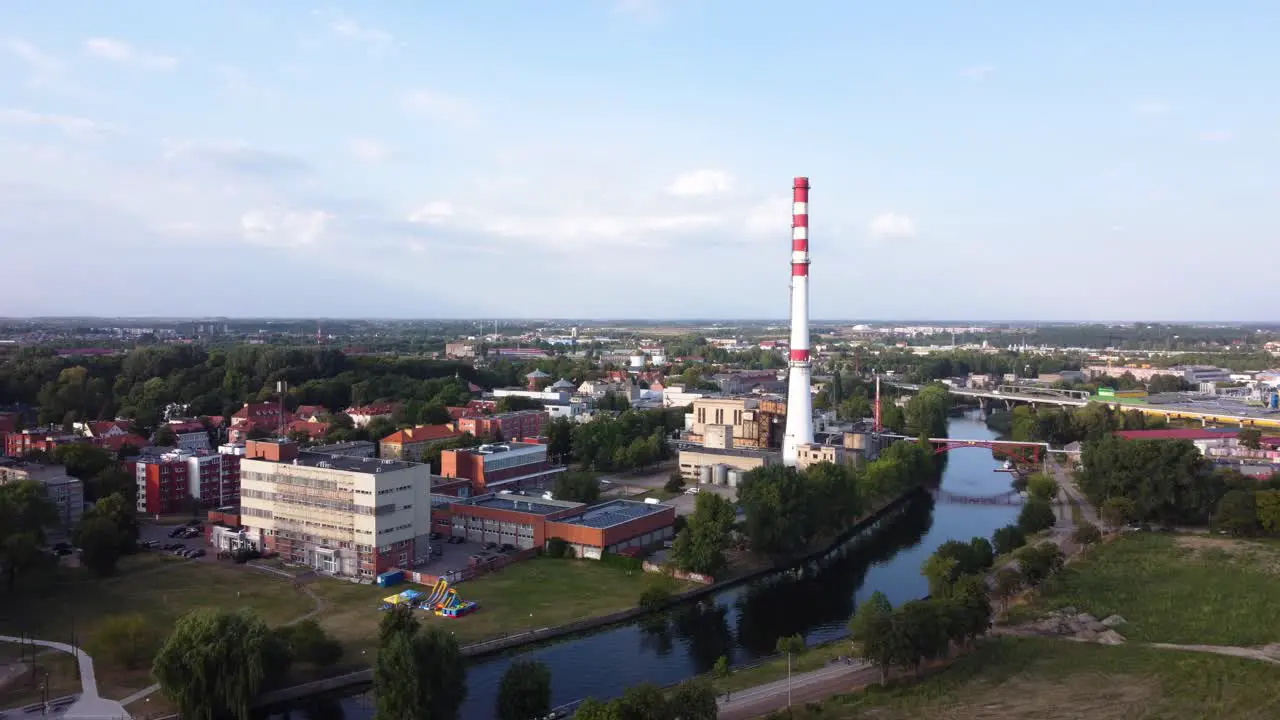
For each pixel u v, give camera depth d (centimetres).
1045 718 12412
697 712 11581
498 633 16575
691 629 17488
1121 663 14438
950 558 17962
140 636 14550
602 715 11325
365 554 19688
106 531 19488
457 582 19650
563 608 18075
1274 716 12300
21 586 18462
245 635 12888
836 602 19400
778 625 17812
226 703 12594
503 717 12500
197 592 18488
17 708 12862
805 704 13050
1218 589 18375
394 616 14600
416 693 11850
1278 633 15738
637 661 15712
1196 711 12550
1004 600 17875
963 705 12912
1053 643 15425
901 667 14488
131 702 13175
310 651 14300
